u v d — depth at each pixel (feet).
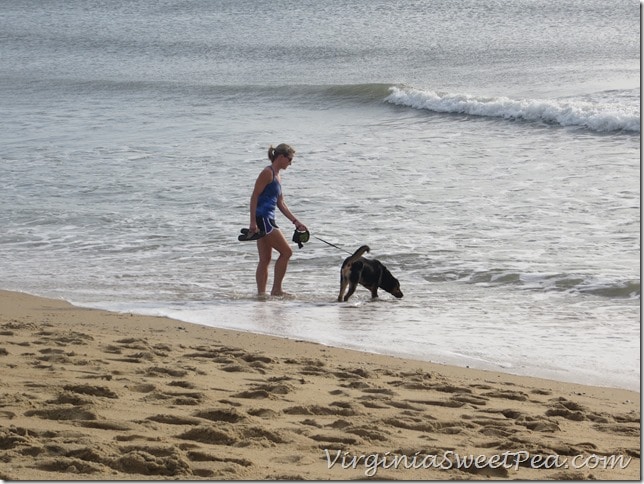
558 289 40.86
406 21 189.88
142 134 91.66
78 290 41.47
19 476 15.97
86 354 27.78
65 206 60.70
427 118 95.76
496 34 169.17
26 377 24.27
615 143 76.59
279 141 84.28
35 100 122.42
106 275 44.47
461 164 70.59
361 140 83.56
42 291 41.27
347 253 47.91
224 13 212.43
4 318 34.81
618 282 40.96
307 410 22.03
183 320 35.91
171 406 21.79
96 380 24.16
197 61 156.76
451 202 58.08
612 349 31.65
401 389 25.50
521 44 155.53
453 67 134.62
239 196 62.03
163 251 49.26
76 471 16.39
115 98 121.80
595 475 18.08
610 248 46.78
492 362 30.04
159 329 33.78
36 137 91.71
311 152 77.61
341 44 164.66
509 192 60.34
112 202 61.62
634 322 35.45
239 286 42.55
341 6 213.05
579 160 70.28
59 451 17.40
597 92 101.30
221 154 78.38
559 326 35.04
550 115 87.51
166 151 80.74
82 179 69.77
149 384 23.77
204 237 52.01
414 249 47.93
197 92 122.42
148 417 20.54
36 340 29.71
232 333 33.65
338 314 37.47
